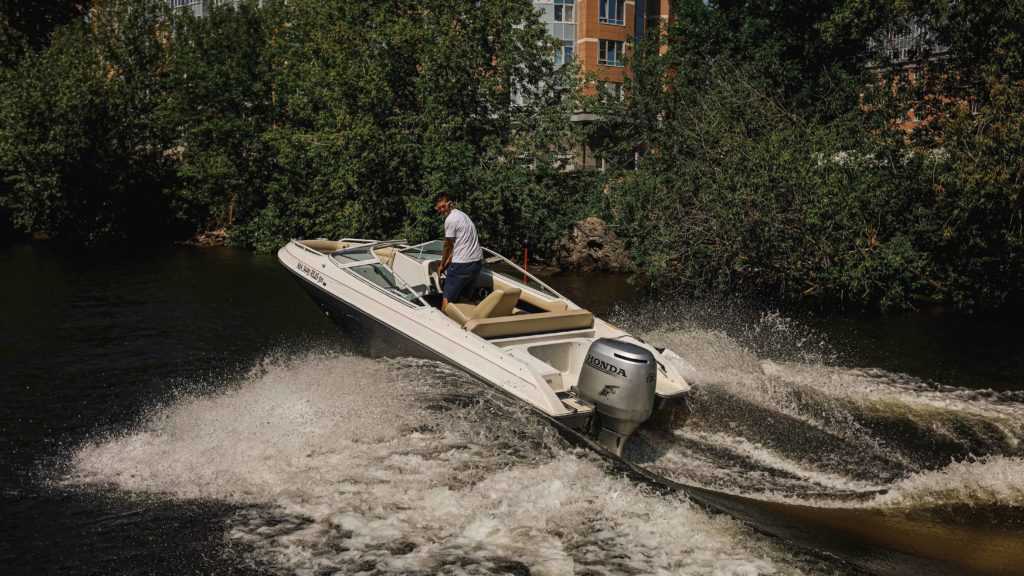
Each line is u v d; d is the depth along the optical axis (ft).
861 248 47.80
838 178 49.21
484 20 62.44
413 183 62.28
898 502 17.56
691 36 81.71
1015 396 26.68
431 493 17.29
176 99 80.28
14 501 17.39
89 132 79.10
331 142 59.88
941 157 48.83
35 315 38.45
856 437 21.79
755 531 15.79
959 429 22.82
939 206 47.42
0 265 57.62
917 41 55.57
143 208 86.07
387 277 27.50
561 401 19.88
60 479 18.54
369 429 20.57
